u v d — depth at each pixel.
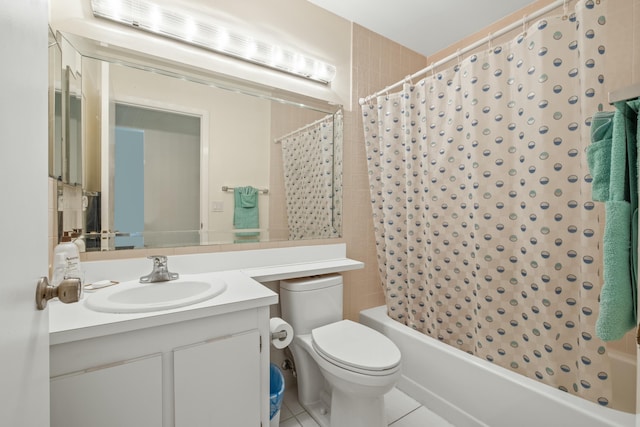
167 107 1.38
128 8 1.25
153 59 1.33
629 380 1.35
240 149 1.58
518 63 1.29
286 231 1.73
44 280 0.51
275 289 1.65
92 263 1.19
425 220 1.70
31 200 0.46
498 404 1.27
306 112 1.79
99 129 1.23
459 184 1.54
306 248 1.76
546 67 1.19
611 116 0.70
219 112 1.51
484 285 1.42
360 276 2.04
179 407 0.92
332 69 1.81
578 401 1.08
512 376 1.25
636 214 0.64
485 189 1.40
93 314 0.87
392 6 1.81
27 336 0.44
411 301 1.81
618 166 0.65
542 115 1.20
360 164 2.03
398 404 1.59
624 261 0.64
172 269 1.36
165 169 1.38
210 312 0.96
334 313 1.62
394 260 1.90
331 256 1.86
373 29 2.04
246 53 1.54
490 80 1.39
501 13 1.86
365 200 2.05
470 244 1.51
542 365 1.23
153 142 1.35
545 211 1.21
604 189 0.70
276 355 1.70
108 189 1.26
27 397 0.43
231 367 1.01
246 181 1.60
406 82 1.78
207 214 1.49
